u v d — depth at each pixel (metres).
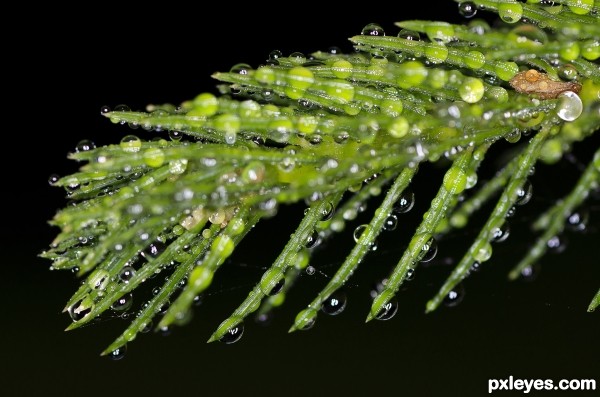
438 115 0.17
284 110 0.16
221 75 0.17
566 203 0.16
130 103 0.28
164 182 0.17
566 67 0.17
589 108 0.17
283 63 0.17
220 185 0.16
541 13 0.17
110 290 0.17
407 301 0.25
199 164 0.16
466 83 0.17
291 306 0.25
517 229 0.25
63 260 0.16
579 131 0.16
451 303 0.19
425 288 0.25
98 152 0.16
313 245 0.17
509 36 0.17
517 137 0.17
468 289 0.25
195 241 0.17
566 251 0.25
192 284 0.16
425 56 0.17
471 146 0.17
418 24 0.17
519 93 0.17
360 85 0.17
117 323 0.25
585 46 0.16
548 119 0.17
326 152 0.17
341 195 0.17
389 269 0.25
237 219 0.16
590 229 0.24
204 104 0.16
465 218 0.17
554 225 0.16
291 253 0.17
